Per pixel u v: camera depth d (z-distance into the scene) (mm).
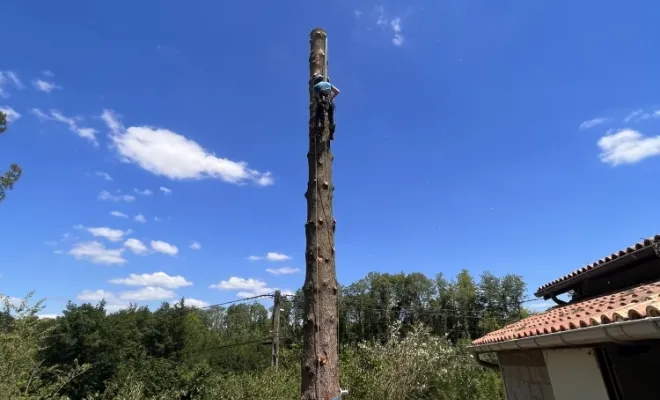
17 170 14133
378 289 43094
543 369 5980
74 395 22266
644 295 4715
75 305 25422
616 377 4473
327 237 3258
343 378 13938
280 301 16750
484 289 38906
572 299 8633
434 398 14812
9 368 8992
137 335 28828
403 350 15258
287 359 19141
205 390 16141
